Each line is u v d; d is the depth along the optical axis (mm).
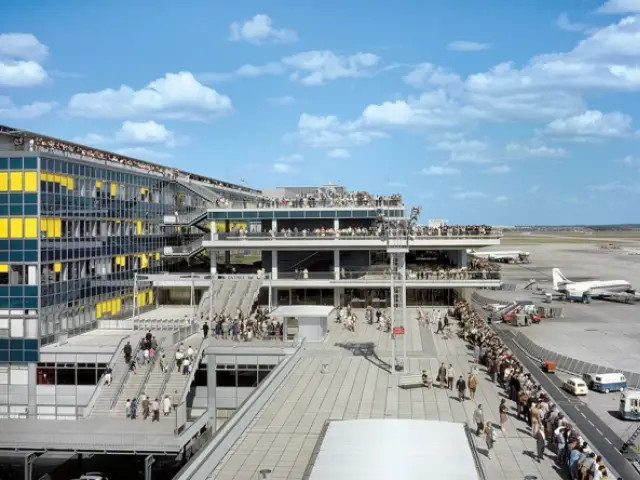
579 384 52469
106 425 49531
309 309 66062
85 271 69188
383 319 72188
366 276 81438
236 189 137875
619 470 35219
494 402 42750
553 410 36875
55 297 63188
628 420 45188
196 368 57625
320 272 82188
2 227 60875
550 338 77812
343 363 54531
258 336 65000
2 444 46188
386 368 52531
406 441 26812
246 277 80938
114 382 55812
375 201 83812
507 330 84188
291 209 83500
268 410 40938
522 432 37031
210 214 83438
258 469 31219
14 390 60906
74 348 60156
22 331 60625
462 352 58656
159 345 60312
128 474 50312
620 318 94000
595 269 170375
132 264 80750
